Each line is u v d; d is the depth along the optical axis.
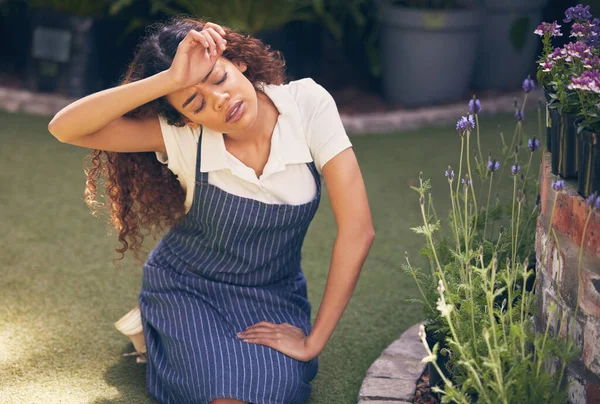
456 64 5.11
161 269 2.35
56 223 3.53
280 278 2.39
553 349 1.84
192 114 2.02
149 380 2.35
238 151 2.18
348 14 5.57
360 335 2.71
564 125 1.94
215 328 2.22
